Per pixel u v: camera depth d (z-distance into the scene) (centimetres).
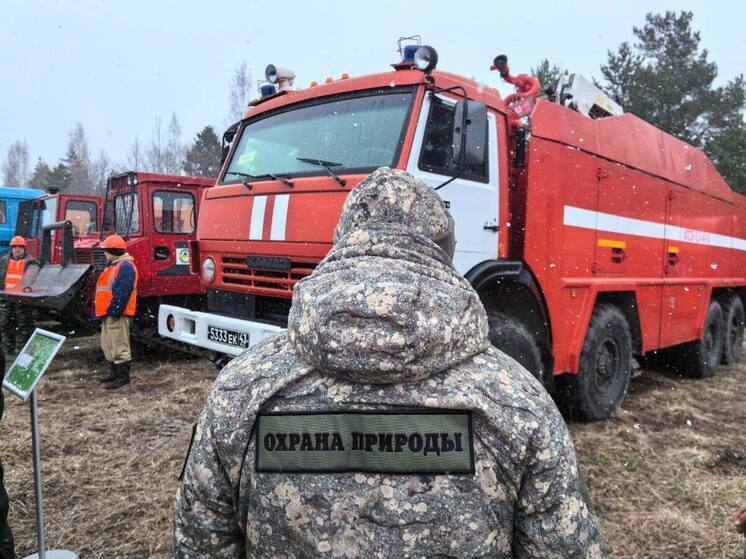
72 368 692
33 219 956
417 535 102
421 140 339
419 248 113
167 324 457
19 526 308
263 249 378
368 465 103
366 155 347
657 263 583
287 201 363
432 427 103
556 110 436
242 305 408
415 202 118
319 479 105
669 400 583
